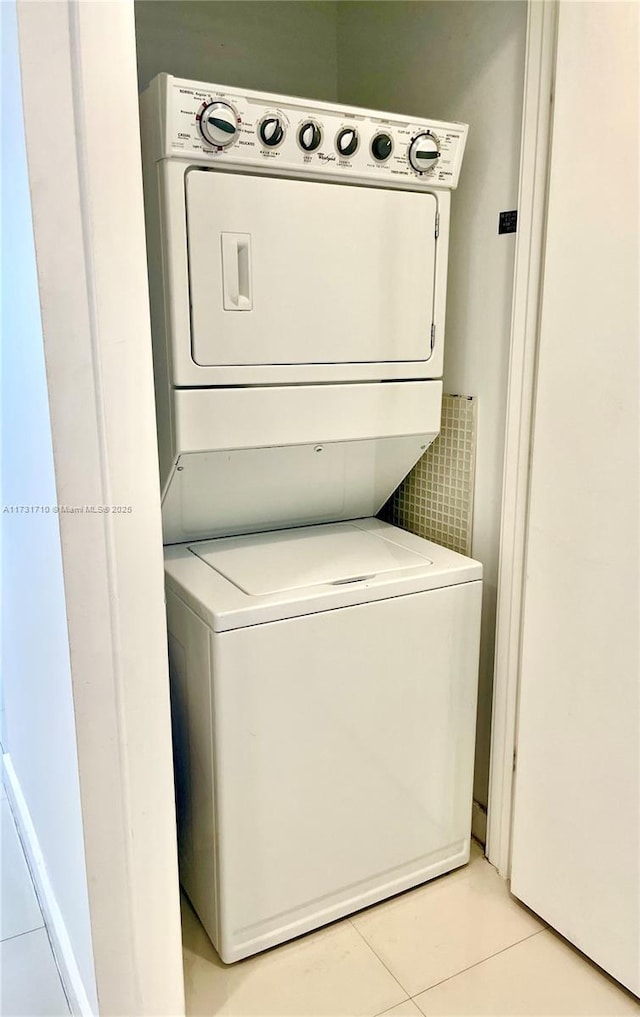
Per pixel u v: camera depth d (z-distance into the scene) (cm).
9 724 256
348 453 204
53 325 122
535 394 185
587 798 181
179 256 163
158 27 212
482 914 203
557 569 181
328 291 183
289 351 181
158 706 146
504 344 198
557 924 194
